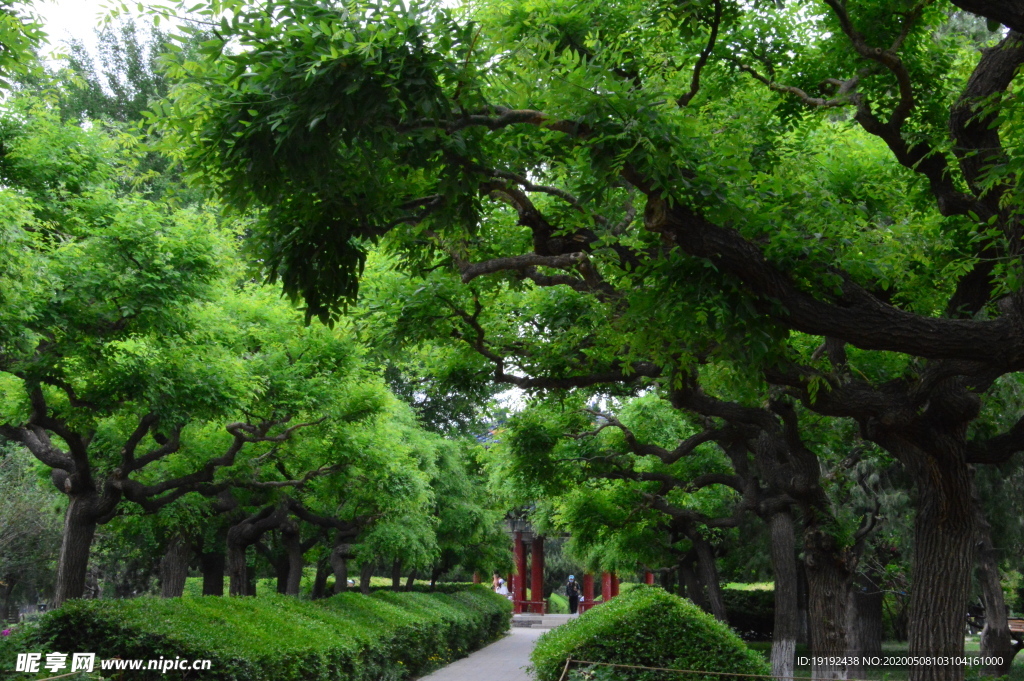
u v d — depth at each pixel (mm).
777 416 11656
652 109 5820
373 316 11688
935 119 8656
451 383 13453
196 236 10992
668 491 17469
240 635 10844
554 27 8492
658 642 10719
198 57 5852
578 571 52031
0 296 8789
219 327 12188
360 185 6086
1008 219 6449
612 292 7574
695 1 7656
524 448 16281
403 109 5078
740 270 5895
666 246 6973
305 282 6461
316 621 13602
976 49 10297
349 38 4973
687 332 6137
